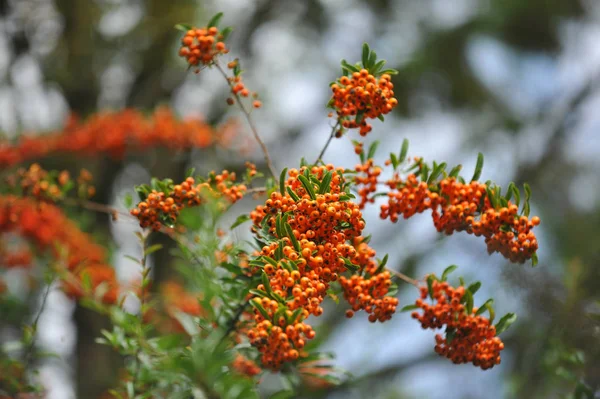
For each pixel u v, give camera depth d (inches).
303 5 466.0
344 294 128.5
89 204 175.9
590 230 404.2
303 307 103.6
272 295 103.9
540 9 474.9
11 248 237.8
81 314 309.1
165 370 117.1
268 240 112.9
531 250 123.0
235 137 279.9
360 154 138.9
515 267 150.9
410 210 133.7
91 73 393.7
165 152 360.8
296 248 107.5
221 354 107.6
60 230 224.8
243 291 129.3
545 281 151.0
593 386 149.0
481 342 126.2
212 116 399.2
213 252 128.9
